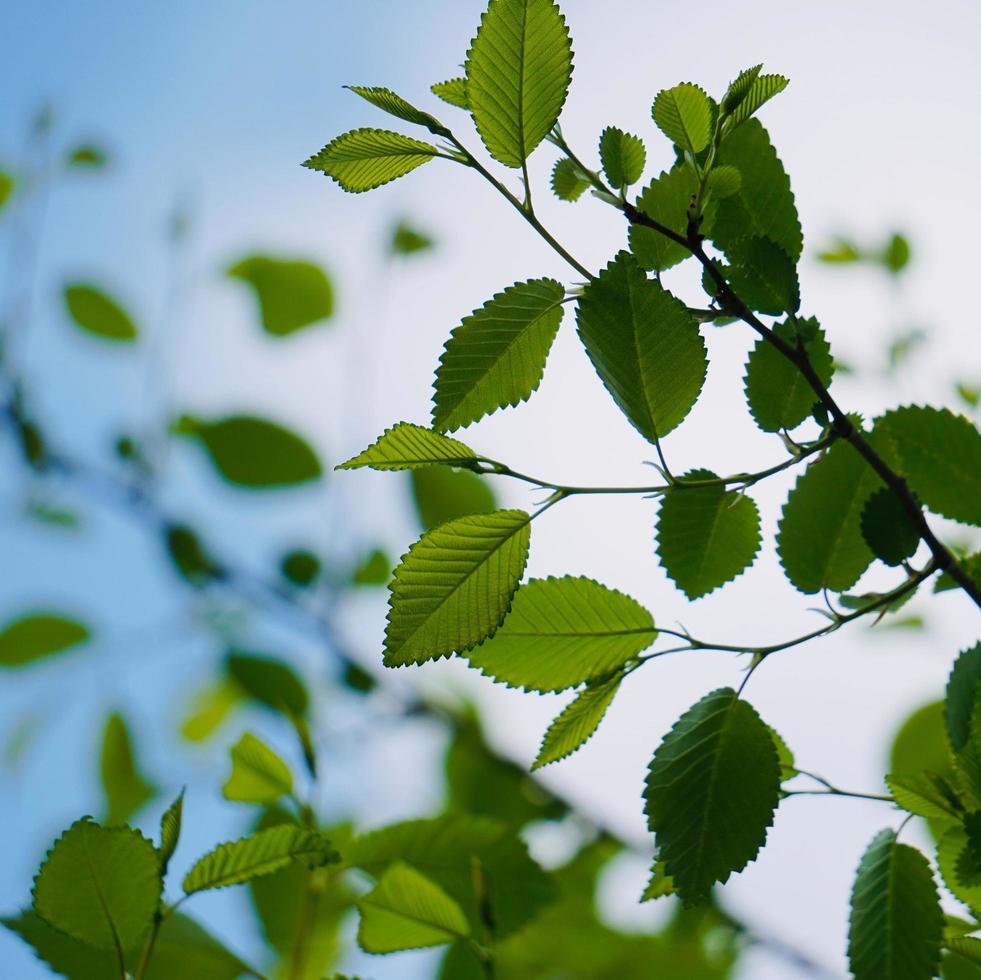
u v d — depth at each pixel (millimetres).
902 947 1120
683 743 1121
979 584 1156
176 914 1185
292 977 1217
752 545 1158
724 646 1133
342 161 1117
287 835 1144
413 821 1254
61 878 1128
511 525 1104
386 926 1190
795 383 1142
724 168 1119
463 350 1119
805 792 1146
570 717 1147
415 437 1099
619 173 1124
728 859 1108
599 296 1112
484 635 1104
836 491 1160
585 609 1136
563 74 1106
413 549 1102
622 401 1114
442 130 1112
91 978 1157
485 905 1188
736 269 1132
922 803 1131
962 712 1130
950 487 1164
